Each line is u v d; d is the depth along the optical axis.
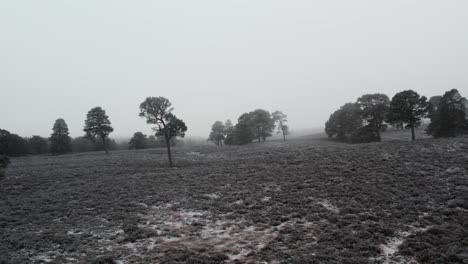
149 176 36.66
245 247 14.86
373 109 64.31
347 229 16.42
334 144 67.44
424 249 13.52
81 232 18.12
